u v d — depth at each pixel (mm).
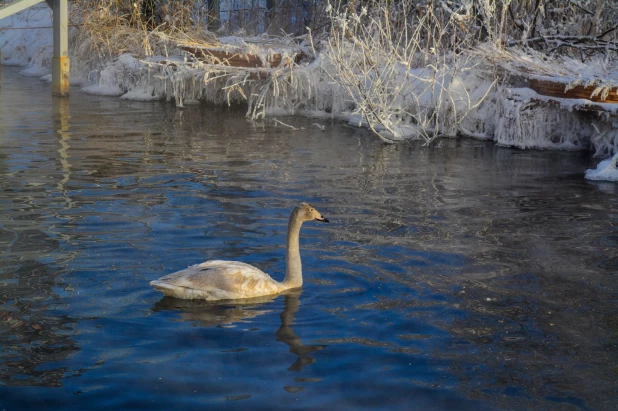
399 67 18062
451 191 11172
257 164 12766
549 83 15141
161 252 7762
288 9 24188
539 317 6414
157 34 21734
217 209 9602
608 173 12297
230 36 22656
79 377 5102
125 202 9797
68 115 18094
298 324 6074
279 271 7340
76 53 26000
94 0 24531
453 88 16453
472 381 5227
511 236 8852
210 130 16562
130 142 14633
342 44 17609
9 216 8945
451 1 18719
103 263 7367
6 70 29266
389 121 16109
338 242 8383
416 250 8172
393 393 5012
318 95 19672
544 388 5172
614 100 14367
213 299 6531
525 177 12336
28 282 6801
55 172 11555
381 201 10383
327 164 12992
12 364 5266
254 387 5016
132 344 5621
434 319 6285
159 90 22141
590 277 7477
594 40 16625
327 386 5066
